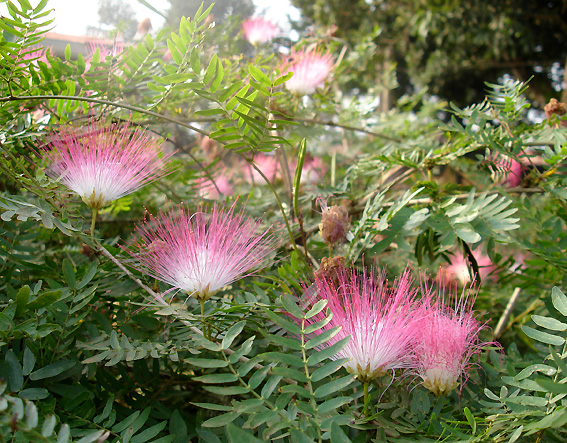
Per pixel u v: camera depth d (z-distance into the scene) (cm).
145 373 23
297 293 24
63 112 29
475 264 28
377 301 19
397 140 43
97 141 23
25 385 18
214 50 40
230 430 13
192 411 25
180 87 20
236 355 17
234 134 22
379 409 20
